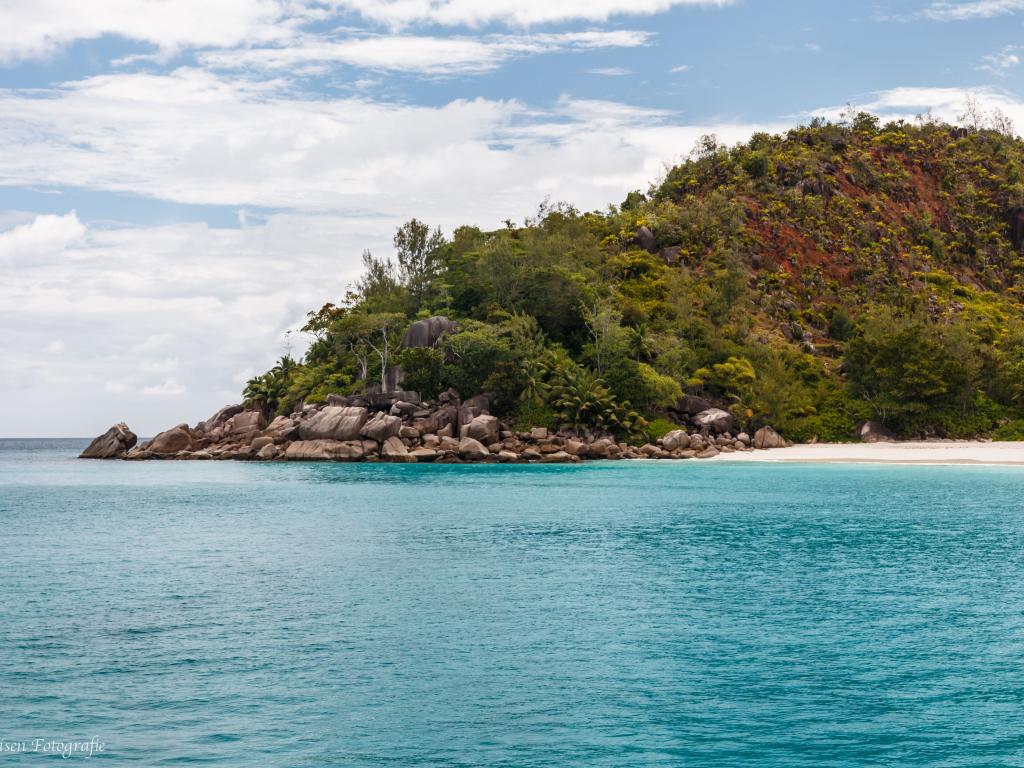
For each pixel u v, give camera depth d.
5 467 119.00
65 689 21.75
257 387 138.38
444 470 96.94
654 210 190.88
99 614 29.42
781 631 26.73
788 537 45.69
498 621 28.17
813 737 18.56
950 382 127.38
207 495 73.12
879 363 131.00
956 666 23.25
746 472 90.25
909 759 17.44
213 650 25.03
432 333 127.19
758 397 125.50
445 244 156.50
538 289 133.88
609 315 127.44
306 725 19.38
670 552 41.28
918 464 98.12
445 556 40.59
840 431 127.62
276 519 55.72
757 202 191.38
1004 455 105.50
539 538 45.97
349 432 113.38
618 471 92.62
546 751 17.91
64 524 54.41
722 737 18.59
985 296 184.12
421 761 17.42
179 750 18.03
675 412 122.50
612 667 23.31
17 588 33.97
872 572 36.03
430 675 22.72
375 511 59.34
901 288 171.75
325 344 138.75
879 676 22.45
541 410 115.31
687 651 24.70
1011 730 18.89
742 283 155.00
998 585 33.31
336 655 24.52
